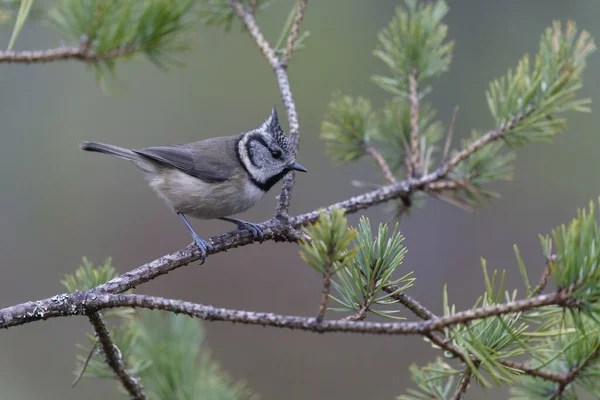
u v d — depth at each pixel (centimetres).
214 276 1345
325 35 1434
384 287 418
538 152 1303
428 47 661
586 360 430
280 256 1365
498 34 1311
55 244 1359
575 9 1270
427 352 1241
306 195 1386
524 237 1305
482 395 1002
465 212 1348
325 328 370
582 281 356
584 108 543
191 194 770
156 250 1365
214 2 724
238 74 1438
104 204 1385
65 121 1391
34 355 1186
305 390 1214
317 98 1415
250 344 1265
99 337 448
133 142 1401
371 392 1215
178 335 579
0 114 1362
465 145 648
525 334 390
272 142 780
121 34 620
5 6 657
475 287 1302
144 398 493
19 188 1369
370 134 689
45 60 618
